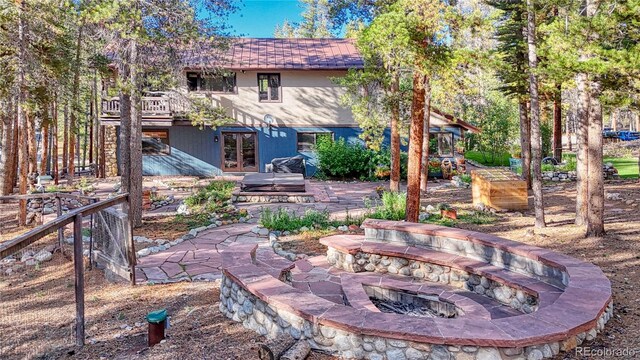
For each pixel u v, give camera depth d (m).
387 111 12.88
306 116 23.20
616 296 6.20
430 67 9.46
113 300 6.92
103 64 16.62
